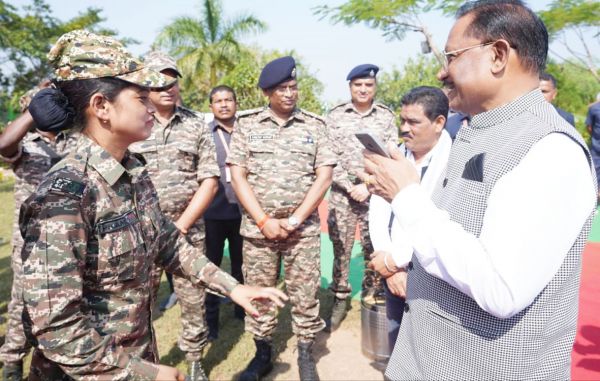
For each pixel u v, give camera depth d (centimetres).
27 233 139
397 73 2153
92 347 141
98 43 152
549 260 112
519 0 129
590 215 120
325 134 338
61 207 139
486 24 127
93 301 156
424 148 283
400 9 1506
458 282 121
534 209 112
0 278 550
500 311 115
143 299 169
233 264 463
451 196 142
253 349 379
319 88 1620
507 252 112
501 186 120
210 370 347
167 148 318
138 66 155
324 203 976
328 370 345
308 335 323
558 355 132
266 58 1792
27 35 2169
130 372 145
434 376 144
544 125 122
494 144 131
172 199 320
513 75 129
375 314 342
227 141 441
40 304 135
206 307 399
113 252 155
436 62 2048
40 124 220
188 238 323
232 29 1662
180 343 323
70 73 150
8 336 312
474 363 134
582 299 436
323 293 491
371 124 451
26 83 2403
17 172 322
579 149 117
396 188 134
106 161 155
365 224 429
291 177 320
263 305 325
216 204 432
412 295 158
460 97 141
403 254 251
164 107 318
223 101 436
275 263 329
